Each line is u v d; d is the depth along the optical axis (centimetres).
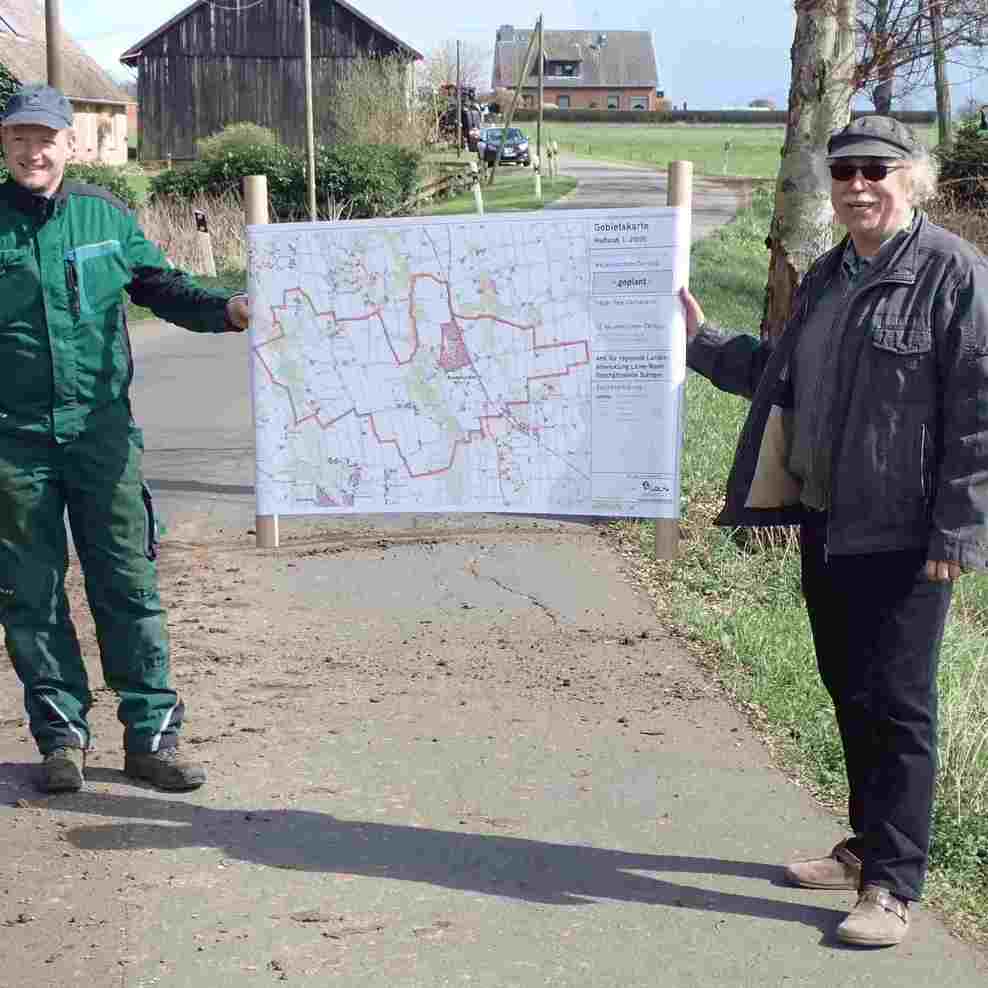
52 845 439
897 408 375
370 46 6072
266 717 555
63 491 480
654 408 472
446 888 415
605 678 607
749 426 410
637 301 467
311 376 494
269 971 366
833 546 386
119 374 474
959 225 2030
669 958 377
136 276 488
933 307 372
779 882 423
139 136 6191
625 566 790
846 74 809
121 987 357
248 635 665
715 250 2956
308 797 480
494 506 489
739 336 454
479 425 486
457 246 478
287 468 500
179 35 6125
